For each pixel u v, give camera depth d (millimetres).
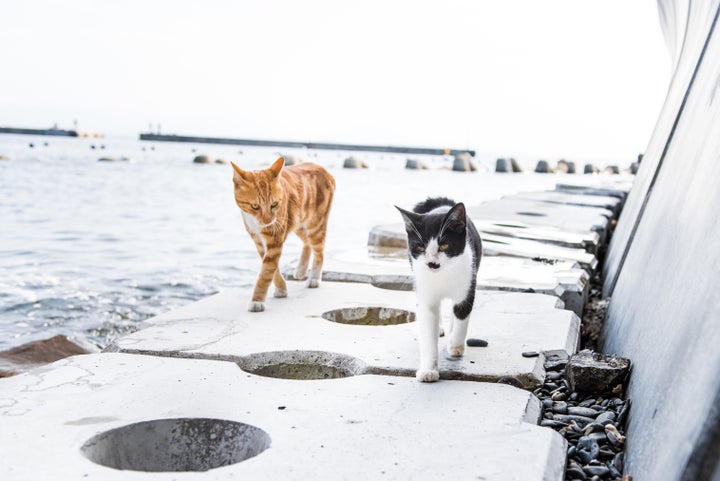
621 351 3502
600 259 8508
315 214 5086
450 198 3729
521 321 4230
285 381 3150
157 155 52281
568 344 3795
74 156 42156
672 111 6031
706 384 1861
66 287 7828
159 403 2852
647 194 5457
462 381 3195
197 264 9430
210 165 38875
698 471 1732
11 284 7895
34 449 2391
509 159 48688
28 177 24703
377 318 4660
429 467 2279
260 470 2240
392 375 3289
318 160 57344
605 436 2709
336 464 2291
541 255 6656
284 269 5879
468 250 3264
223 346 3641
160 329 3992
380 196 21531
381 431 2574
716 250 2277
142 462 2666
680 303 2529
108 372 3250
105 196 18703
